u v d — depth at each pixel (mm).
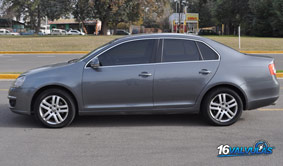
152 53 6801
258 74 6859
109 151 5445
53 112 6719
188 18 71062
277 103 9203
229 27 73000
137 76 6641
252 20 57312
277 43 31766
